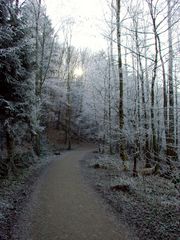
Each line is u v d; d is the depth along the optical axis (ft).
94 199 27.43
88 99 104.32
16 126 37.86
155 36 30.58
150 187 32.71
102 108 79.87
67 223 20.35
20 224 19.56
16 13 36.24
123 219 21.30
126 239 17.53
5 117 34.88
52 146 93.91
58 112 129.29
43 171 44.80
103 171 46.73
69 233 18.45
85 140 141.28
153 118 31.42
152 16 30.12
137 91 40.22
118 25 39.99
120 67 42.42
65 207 24.44
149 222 20.13
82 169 49.47
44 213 22.47
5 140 40.88
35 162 52.75
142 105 34.24
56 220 20.93
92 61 88.58
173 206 24.20
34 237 17.53
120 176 39.42
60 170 46.98
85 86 109.70
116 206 24.73
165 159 27.84
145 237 17.74
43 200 26.40
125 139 38.91
